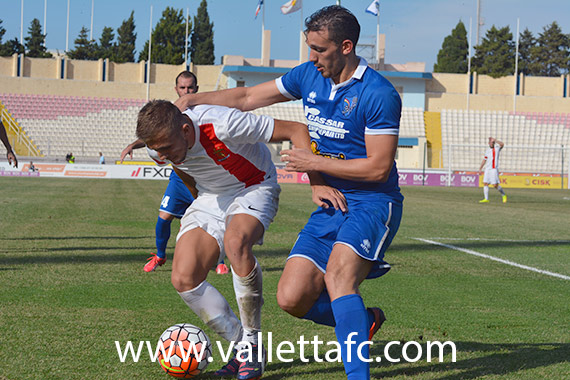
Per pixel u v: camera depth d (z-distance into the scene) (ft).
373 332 10.55
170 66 150.82
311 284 9.87
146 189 71.20
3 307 14.64
